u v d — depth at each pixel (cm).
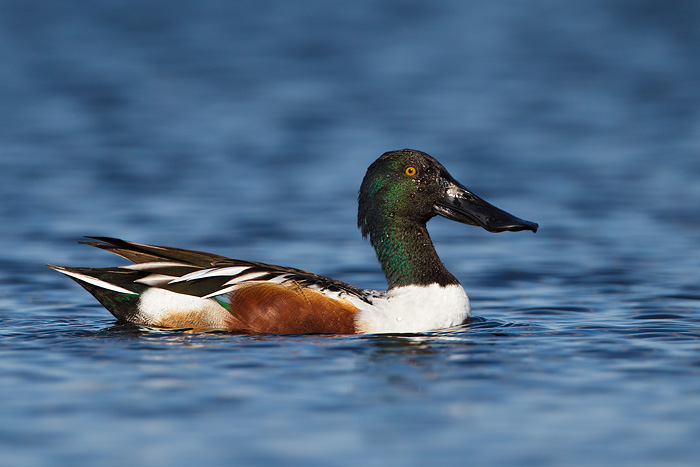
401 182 1201
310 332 1117
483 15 4856
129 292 1147
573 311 1273
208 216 1897
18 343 1046
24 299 1332
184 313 1137
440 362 973
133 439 760
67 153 2488
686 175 2291
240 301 1128
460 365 961
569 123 2928
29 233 1752
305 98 3253
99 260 1587
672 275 1492
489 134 2781
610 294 1380
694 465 719
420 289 1173
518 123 2928
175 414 812
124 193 2088
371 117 2986
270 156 2491
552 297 1368
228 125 2861
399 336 1102
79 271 1155
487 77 3616
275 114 3017
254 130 2803
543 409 830
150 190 2123
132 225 1814
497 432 779
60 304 1302
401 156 1215
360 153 2527
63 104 3106
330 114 3025
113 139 2670
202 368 942
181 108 3088
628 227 1839
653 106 3150
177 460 724
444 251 1706
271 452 738
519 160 2481
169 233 1759
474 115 3031
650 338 1085
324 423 795
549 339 1084
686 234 1775
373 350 1023
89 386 882
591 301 1336
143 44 4144
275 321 1119
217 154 2508
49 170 2294
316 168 2367
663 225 1848
